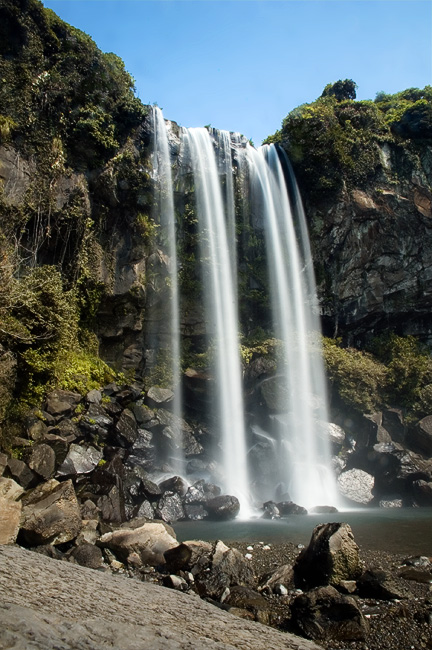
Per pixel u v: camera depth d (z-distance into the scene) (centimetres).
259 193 2345
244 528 1243
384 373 2136
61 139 1964
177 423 1822
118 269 2025
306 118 2291
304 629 629
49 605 506
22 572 656
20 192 1836
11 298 1454
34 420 1415
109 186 1998
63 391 1555
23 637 388
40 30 1991
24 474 1241
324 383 2066
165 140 2194
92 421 1548
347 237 2319
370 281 2323
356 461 1872
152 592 663
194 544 877
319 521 1337
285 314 2242
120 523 1222
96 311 1992
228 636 491
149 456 1638
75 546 941
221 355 2030
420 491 1656
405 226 2317
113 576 742
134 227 2064
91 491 1352
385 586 740
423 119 2384
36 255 1888
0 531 880
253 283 2292
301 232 2336
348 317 2341
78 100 2012
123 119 2086
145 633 448
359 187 2325
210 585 777
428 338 2408
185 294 2134
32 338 1477
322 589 669
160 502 1398
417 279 2328
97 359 1925
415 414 2059
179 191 2192
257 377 1992
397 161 2405
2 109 1873
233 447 1898
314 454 1823
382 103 2761
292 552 991
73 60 2019
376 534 1148
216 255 2203
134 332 2066
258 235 2330
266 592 773
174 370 2025
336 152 2284
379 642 609
